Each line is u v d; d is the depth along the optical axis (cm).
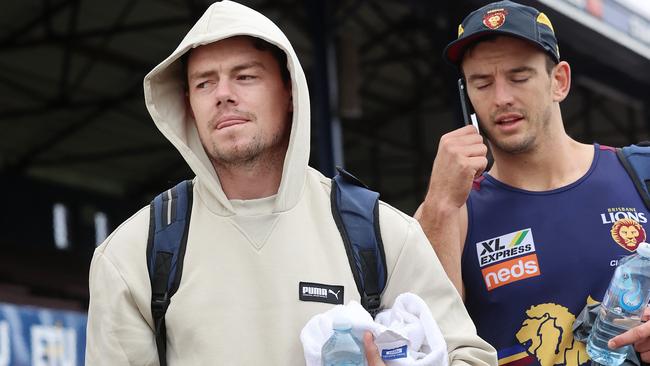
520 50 340
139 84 1373
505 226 350
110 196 1581
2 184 1417
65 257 1473
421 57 1386
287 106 304
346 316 273
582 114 1559
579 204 347
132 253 294
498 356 343
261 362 282
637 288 312
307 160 301
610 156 356
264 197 302
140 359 289
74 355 1020
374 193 304
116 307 289
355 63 1145
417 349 279
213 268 290
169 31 1248
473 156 340
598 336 317
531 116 342
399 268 295
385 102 1562
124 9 1198
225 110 293
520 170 353
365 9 1257
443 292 297
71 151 1570
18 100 1380
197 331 285
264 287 288
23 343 968
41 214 1461
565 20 1024
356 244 293
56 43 1217
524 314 343
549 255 344
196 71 297
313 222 299
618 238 342
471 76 347
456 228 341
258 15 301
